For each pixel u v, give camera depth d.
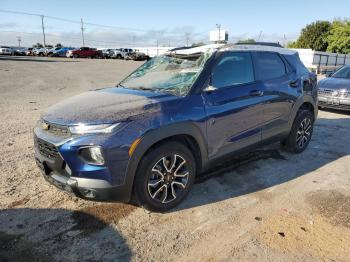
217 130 3.81
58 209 3.56
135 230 3.21
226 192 4.00
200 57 4.03
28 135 6.27
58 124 3.17
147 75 4.42
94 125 3.04
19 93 11.91
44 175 3.41
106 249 2.93
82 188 3.04
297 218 3.42
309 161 5.09
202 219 3.41
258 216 3.46
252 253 2.87
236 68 4.18
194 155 3.77
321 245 2.98
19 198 3.78
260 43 4.89
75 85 14.82
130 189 3.20
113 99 3.60
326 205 3.69
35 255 2.83
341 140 6.28
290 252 2.88
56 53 51.88
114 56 52.00
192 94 3.62
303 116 5.26
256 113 4.33
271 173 4.59
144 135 3.13
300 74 5.27
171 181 3.51
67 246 2.96
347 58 38.19
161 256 2.84
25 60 33.88
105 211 3.54
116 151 3.02
